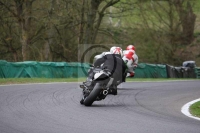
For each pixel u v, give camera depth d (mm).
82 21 118625
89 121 31641
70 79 79312
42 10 115750
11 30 122000
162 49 163750
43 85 60344
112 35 133125
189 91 60562
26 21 114938
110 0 125188
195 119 34688
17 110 36250
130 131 27812
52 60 127125
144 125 30344
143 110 39438
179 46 189125
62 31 125688
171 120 33438
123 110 38594
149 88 63656
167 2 163750
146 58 162375
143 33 156125
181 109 41500
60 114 34781
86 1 118188
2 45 122188
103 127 29141
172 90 61500
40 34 120812
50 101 42906
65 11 114688
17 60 124812
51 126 29172
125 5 126438
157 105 44000
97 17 130875
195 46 189500
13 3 113938
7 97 44719
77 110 37469
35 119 31953
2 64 76062
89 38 121875
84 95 41250
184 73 121125
